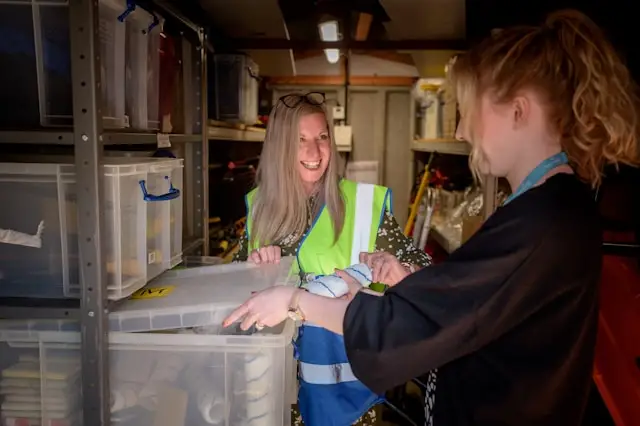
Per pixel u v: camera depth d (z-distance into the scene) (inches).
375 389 40.2
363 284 58.2
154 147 92.2
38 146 66.3
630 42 77.7
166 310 55.4
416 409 119.8
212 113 126.9
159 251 64.9
